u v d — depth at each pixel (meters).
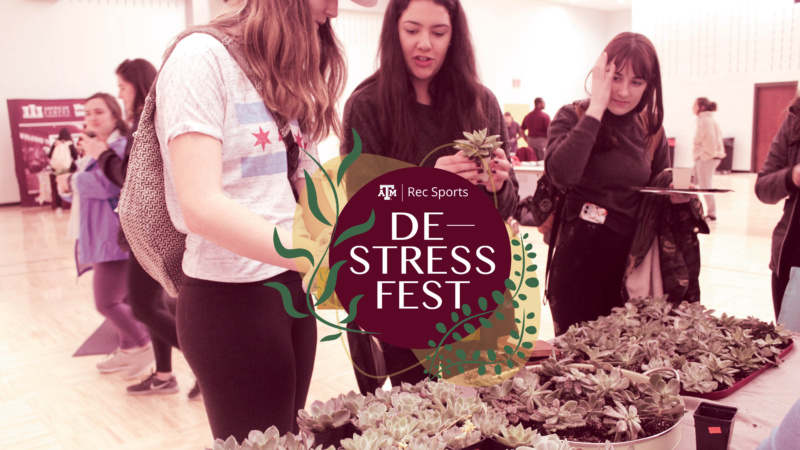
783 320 1.83
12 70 10.06
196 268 1.08
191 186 0.92
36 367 3.36
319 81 1.16
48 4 10.12
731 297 4.40
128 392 2.98
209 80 0.97
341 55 1.31
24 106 10.09
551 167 2.06
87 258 3.09
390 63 1.62
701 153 7.46
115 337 3.79
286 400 1.16
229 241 0.91
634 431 0.91
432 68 1.61
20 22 10.01
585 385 1.02
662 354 1.27
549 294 2.23
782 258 2.18
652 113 2.08
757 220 7.69
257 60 1.04
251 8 1.05
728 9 6.48
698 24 6.69
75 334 3.92
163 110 1.00
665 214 2.04
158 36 10.98
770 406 1.14
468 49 1.67
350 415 0.93
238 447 0.82
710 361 1.24
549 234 2.26
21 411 2.81
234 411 1.12
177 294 1.19
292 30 1.06
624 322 1.45
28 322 4.20
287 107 1.08
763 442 0.75
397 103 1.63
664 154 2.16
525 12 13.38
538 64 13.88
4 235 7.89
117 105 3.00
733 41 6.54
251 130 1.04
